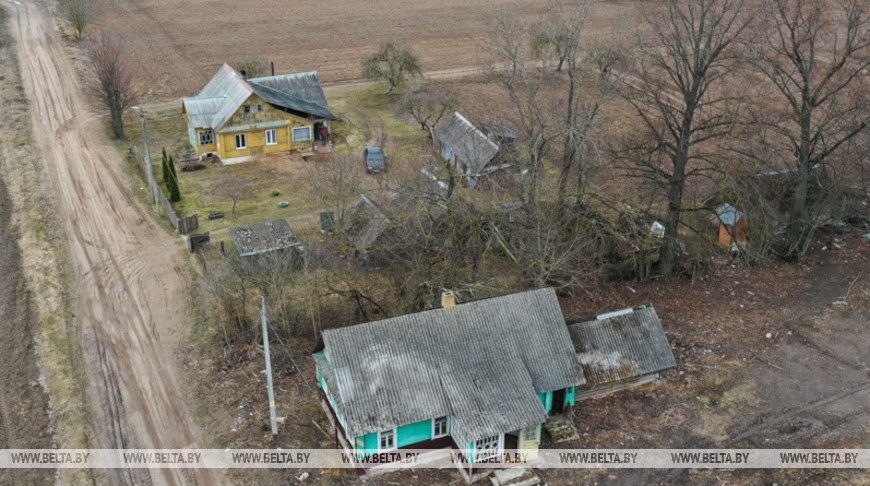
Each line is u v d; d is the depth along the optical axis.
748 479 31.06
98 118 70.94
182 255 48.78
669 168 56.03
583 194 41.88
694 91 40.53
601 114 56.72
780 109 63.44
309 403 35.69
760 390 36.16
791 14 64.06
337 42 97.31
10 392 36.22
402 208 44.09
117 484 31.00
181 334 40.84
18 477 31.17
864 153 47.25
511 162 49.44
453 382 31.05
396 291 42.53
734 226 46.22
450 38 100.06
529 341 32.84
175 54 90.38
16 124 68.25
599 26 96.88
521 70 44.47
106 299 44.00
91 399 36.00
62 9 100.88
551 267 38.72
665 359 35.72
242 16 106.81
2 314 42.28
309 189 58.53
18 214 53.72
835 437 33.03
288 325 40.16
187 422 34.59
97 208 54.78
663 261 45.38
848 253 48.53
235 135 62.91
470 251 41.78
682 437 33.50
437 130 62.75
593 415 34.91
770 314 42.09
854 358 38.25
